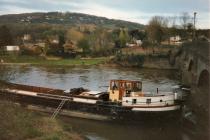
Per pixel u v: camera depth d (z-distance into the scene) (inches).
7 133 1149.7
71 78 3563.0
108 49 6717.5
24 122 1296.8
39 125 1337.4
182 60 3998.5
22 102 2022.6
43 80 3380.9
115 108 1740.9
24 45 6924.2
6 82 1929.1
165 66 5027.1
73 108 1868.8
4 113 1314.0
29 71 4232.3
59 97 1931.6
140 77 3740.2
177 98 1804.9
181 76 3725.4
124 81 1804.9
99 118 1793.8
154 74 4111.7
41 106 1979.6
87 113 1825.8
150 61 5132.9
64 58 6235.2
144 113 1697.8
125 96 1752.0
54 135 1232.8
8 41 6190.9
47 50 6392.7
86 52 6653.5
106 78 3580.2
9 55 5310.0
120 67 5118.1
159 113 1692.9
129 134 1594.5
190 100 1967.3
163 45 5674.2
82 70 4490.7
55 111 1902.1
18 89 2084.2
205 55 2338.8
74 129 1581.0
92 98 1827.0
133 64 5251.0
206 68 2290.8
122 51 5969.5
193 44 3029.0
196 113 1784.0
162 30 6141.7
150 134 1599.4
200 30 4682.6
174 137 1551.4
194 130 1621.6
